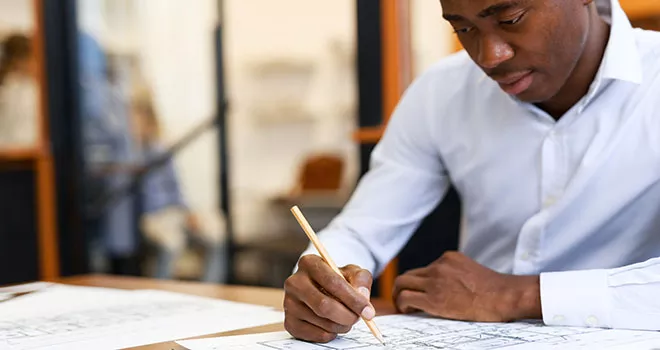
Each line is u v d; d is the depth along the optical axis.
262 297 1.17
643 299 0.85
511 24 0.87
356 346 0.80
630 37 1.04
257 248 3.64
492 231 1.21
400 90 1.97
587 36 0.95
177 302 1.12
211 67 3.98
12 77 2.69
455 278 0.96
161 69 3.74
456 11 0.87
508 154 1.15
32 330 0.93
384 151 1.28
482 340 0.80
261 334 0.87
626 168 1.06
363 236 1.19
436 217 1.81
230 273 3.69
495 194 1.18
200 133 3.84
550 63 0.90
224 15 4.00
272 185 5.22
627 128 1.05
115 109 3.25
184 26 3.91
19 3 2.70
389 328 0.89
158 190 3.55
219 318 0.98
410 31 1.96
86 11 3.02
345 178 4.40
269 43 5.06
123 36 3.41
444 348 0.77
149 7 3.65
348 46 4.81
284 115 5.05
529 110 1.12
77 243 2.91
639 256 1.09
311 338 0.82
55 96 2.84
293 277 0.85
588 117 1.07
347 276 0.86
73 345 0.84
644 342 0.78
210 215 3.82
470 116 1.19
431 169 1.26
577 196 1.08
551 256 1.12
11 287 1.34
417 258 1.85
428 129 1.23
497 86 1.16
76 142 2.90
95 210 3.06
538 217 1.11
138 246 3.39
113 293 1.24
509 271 1.18
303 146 5.02
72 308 1.09
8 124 2.68
